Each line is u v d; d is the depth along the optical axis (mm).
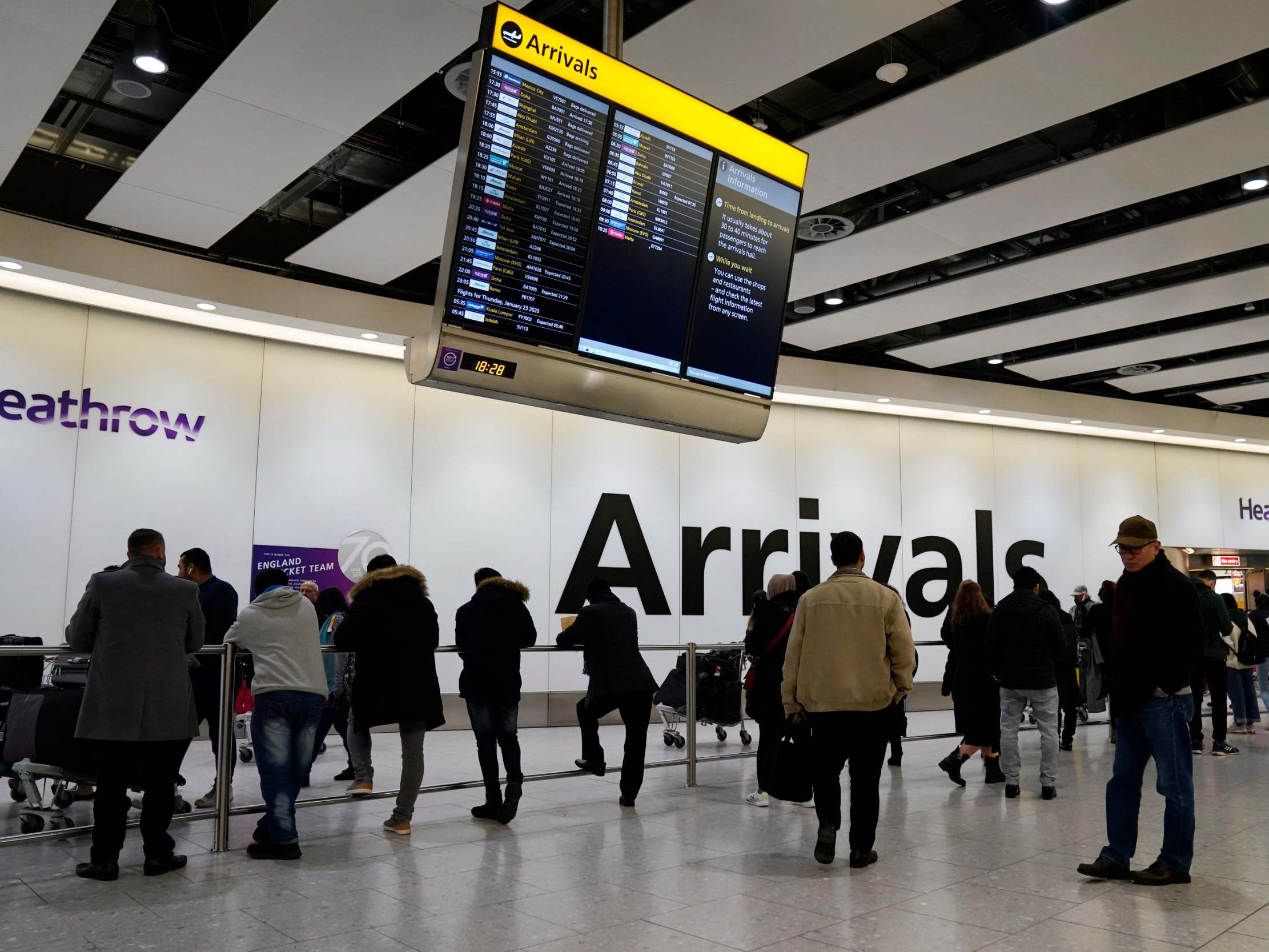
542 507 12227
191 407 10164
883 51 6598
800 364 13031
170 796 4586
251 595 10328
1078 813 6203
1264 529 17719
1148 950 3414
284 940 3555
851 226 8820
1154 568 4438
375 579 5473
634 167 4949
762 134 5488
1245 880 4426
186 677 4555
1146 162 7555
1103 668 10375
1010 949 3426
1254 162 7531
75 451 9453
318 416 10945
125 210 8305
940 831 5621
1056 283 10227
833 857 4719
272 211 9164
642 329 5020
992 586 15258
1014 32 6207
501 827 5707
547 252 4641
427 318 10750
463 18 5758
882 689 4707
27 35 5754
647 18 5980
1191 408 16312
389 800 6586
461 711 11344
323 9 5664
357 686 5422
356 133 7578
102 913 3896
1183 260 9562
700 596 13195
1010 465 15719
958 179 8281
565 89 4656
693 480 13359
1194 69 6289
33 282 9094
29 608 9086
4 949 3455
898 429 14945
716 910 3955
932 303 10828
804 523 14070
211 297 9383
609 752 9227
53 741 5117
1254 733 11000
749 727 11234
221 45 6309
